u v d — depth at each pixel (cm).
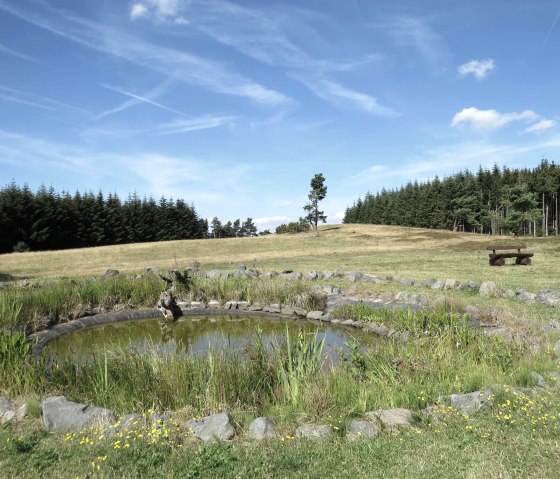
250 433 465
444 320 897
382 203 8825
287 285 1438
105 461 399
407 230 5356
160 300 1288
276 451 422
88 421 484
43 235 4816
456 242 4056
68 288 1292
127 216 5800
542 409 508
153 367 617
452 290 1423
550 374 620
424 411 511
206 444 434
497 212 7475
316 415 504
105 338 1085
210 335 1111
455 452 416
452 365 644
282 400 550
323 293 1380
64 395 572
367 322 1110
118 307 1317
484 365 647
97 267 2681
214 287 1445
